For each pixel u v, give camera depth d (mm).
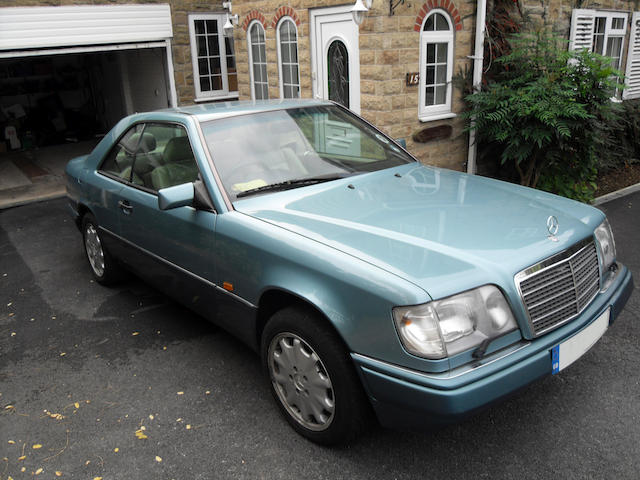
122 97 13609
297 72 8406
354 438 2670
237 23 9391
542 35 7434
